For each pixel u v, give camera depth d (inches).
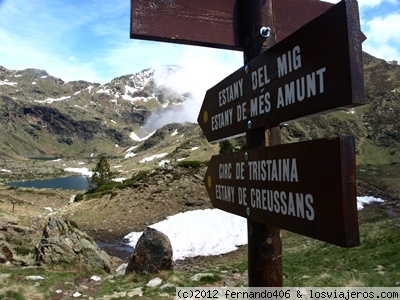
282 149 107.4
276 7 139.9
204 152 6215.6
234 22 139.9
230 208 144.5
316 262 567.8
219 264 757.3
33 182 7628.0
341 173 82.7
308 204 94.6
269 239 121.6
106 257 732.7
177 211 1412.4
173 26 135.9
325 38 90.4
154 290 436.1
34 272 552.1
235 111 139.1
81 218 1482.5
